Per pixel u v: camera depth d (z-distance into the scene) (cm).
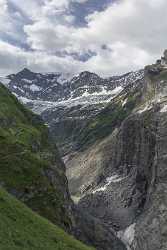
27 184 10400
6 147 11762
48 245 5672
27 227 5903
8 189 9869
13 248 4797
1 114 16388
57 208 10731
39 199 10369
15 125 16900
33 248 5212
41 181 11000
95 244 18388
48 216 10069
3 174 10319
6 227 5338
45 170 12119
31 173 10994
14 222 5753
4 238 4941
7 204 6284
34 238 5625
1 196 6419
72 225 11619
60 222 10419
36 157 12444
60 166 17538
